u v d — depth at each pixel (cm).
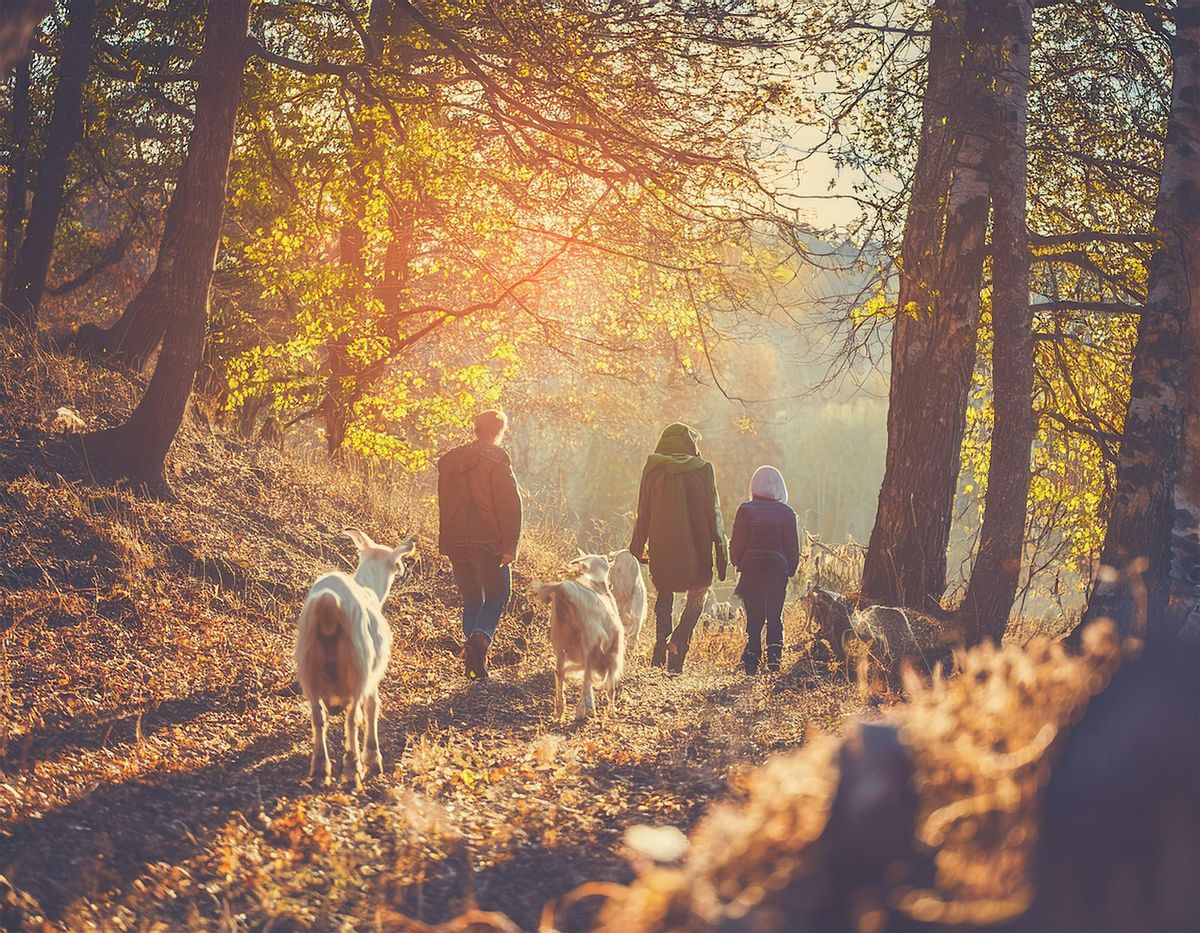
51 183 1513
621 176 1138
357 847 476
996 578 1041
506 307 1698
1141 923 136
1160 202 1023
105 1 1477
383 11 1475
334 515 1203
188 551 934
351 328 1472
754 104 1150
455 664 927
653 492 1025
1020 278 1068
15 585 780
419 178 1375
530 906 412
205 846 460
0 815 455
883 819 171
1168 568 959
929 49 1170
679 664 1021
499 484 880
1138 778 139
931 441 1161
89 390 1146
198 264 1020
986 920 151
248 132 1430
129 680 692
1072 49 1259
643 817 527
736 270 1348
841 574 1303
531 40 1146
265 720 677
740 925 170
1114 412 1341
